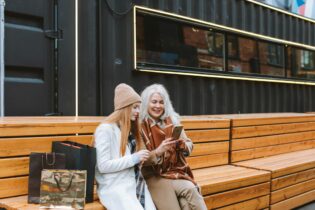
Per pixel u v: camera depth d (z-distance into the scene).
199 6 7.50
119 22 6.34
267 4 9.03
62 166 3.39
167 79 6.98
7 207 3.41
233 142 5.84
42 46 5.46
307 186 6.13
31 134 3.79
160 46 6.87
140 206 3.43
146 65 6.61
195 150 5.32
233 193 4.78
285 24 9.70
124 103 3.56
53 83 5.57
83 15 5.91
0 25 4.99
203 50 7.66
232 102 8.29
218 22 7.92
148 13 6.60
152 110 4.02
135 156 3.49
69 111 5.74
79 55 5.86
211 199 4.50
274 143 6.62
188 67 7.32
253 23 8.74
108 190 3.46
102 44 6.12
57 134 3.95
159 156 3.80
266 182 5.27
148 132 3.96
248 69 8.69
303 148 7.34
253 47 8.83
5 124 3.63
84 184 3.31
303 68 10.41
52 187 3.28
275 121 6.61
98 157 3.46
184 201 3.84
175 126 3.76
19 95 5.23
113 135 3.53
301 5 10.52
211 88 7.83
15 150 3.69
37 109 5.41
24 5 5.27
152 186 3.88
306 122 7.39
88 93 5.96
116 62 6.29
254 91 8.84
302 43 10.31
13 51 5.17
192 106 7.40
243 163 5.86
